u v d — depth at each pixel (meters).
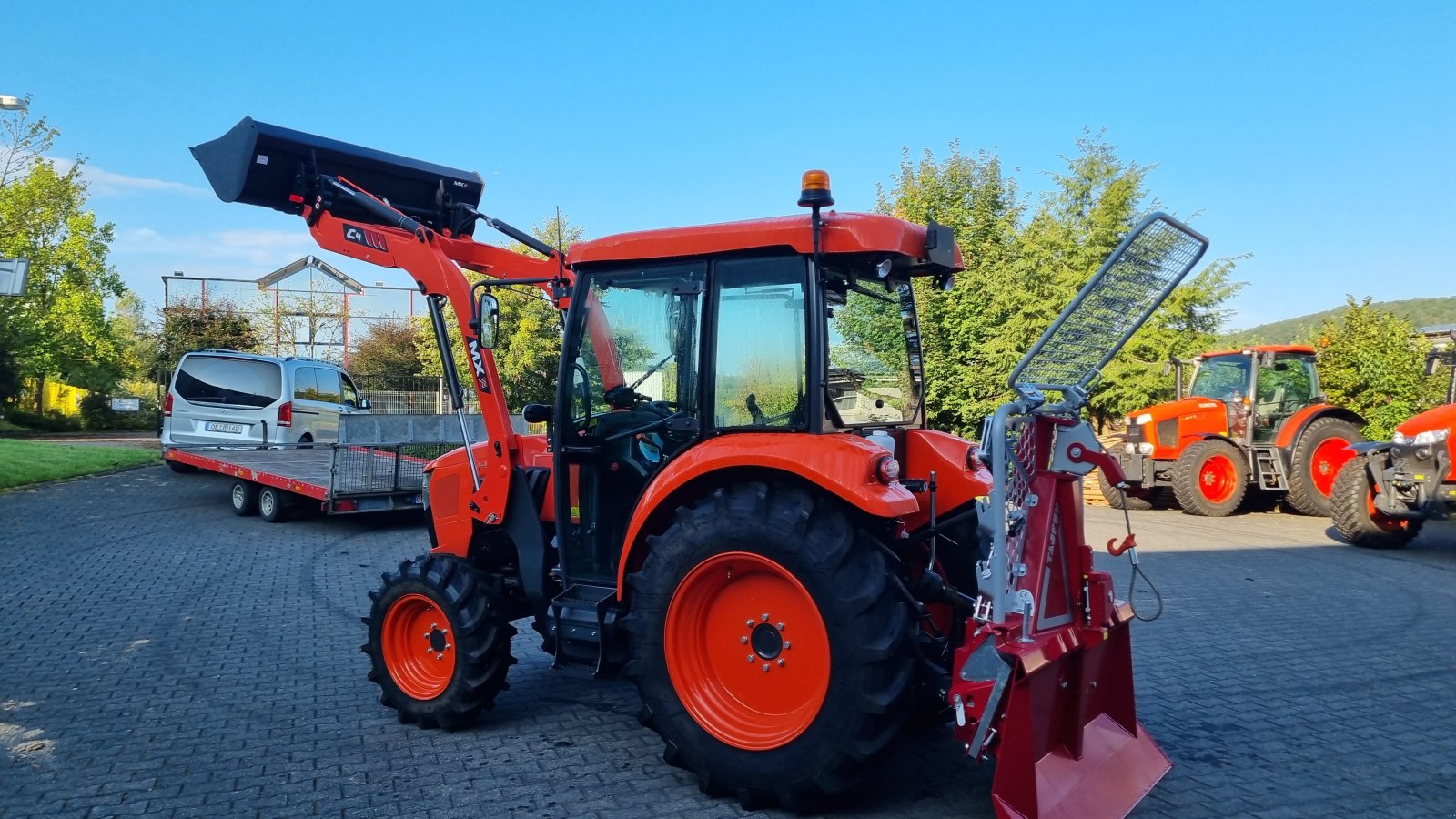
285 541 10.20
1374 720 4.67
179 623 6.61
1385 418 15.44
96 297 32.09
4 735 4.46
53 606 7.05
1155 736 4.43
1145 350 16.36
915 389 4.66
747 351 3.94
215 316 30.00
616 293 4.30
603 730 4.59
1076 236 15.92
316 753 4.27
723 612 3.76
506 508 4.61
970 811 3.61
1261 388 12.70
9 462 15.52
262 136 4.91
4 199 27.27
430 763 4.14
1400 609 7.11
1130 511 13.37
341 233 5.06
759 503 3.60
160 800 3.74
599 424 4.33
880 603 3.41
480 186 5.73
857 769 3.46
